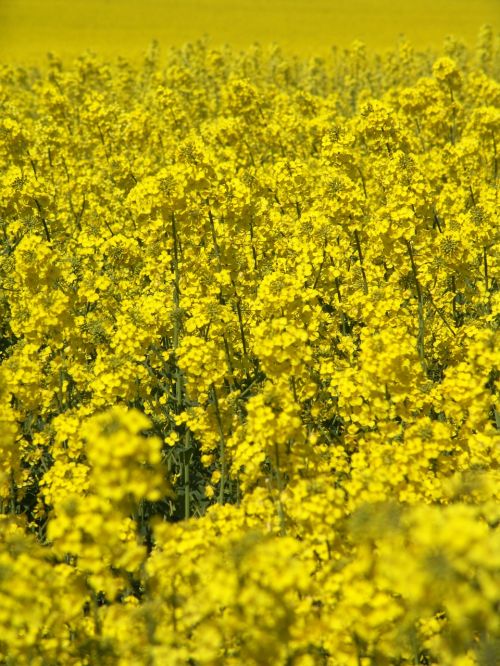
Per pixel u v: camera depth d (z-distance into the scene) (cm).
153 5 8031
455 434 661
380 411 651
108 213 1218
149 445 448
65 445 703
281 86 2858
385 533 444
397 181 1020
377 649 435
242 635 416
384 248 889
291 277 777
